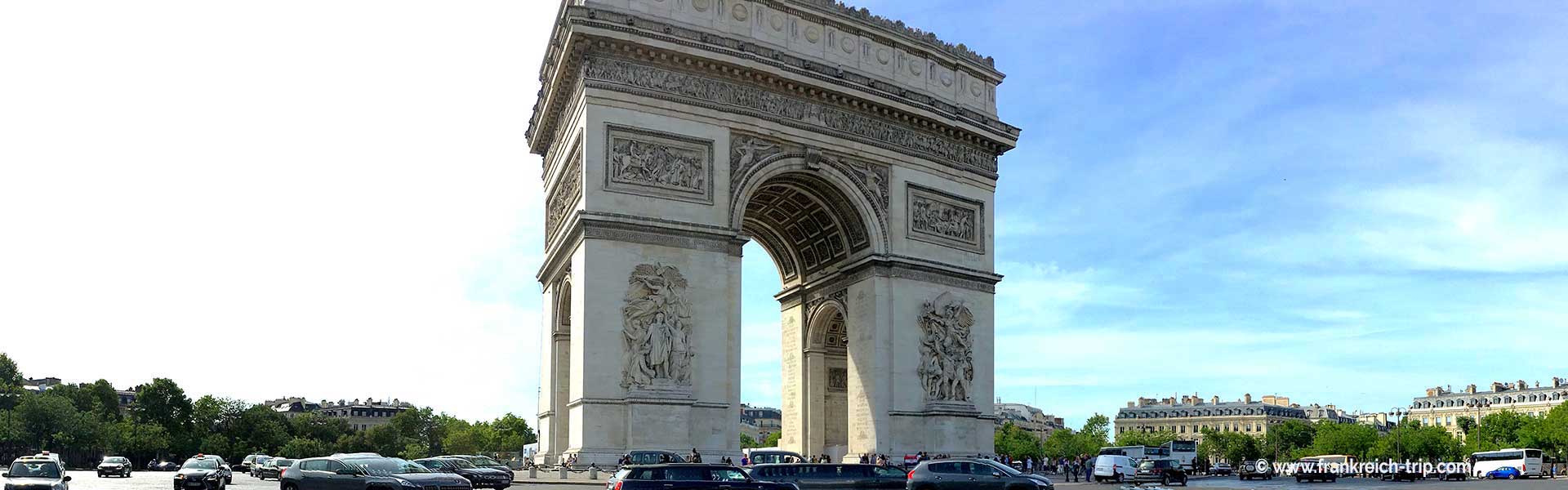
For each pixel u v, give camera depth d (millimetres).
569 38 79812
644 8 82562
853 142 91375
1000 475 65562
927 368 91750
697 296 81562
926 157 96375
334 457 65312
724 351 82062
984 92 102938
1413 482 115250
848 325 95000
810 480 62188
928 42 98062
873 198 92188
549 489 69562
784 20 89625
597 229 78500
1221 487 102938
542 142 102438
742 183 85312
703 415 80062
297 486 64312
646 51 81500
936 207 96500
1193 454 149125
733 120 85062
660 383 78750
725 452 79875
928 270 93688
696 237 82188
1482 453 152750
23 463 69875
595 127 79500
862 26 93625
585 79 80000
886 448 88250
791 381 105000
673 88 83125
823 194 93062
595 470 73375
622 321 78500
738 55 84250
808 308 102812
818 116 90062
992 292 98812
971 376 94688
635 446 76625
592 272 77938
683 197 82188
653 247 80500
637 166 80625
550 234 97000
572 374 79625
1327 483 111625
